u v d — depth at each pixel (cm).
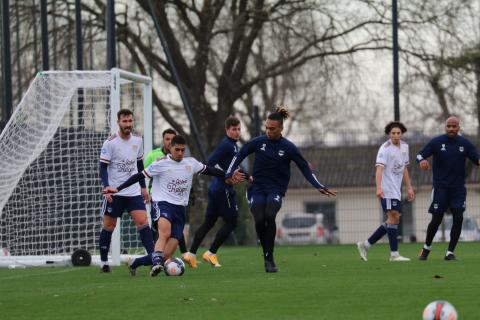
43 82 5678
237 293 3281
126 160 4481
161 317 2692
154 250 4294
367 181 11831
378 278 3862
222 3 11281
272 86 14912
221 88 11475
